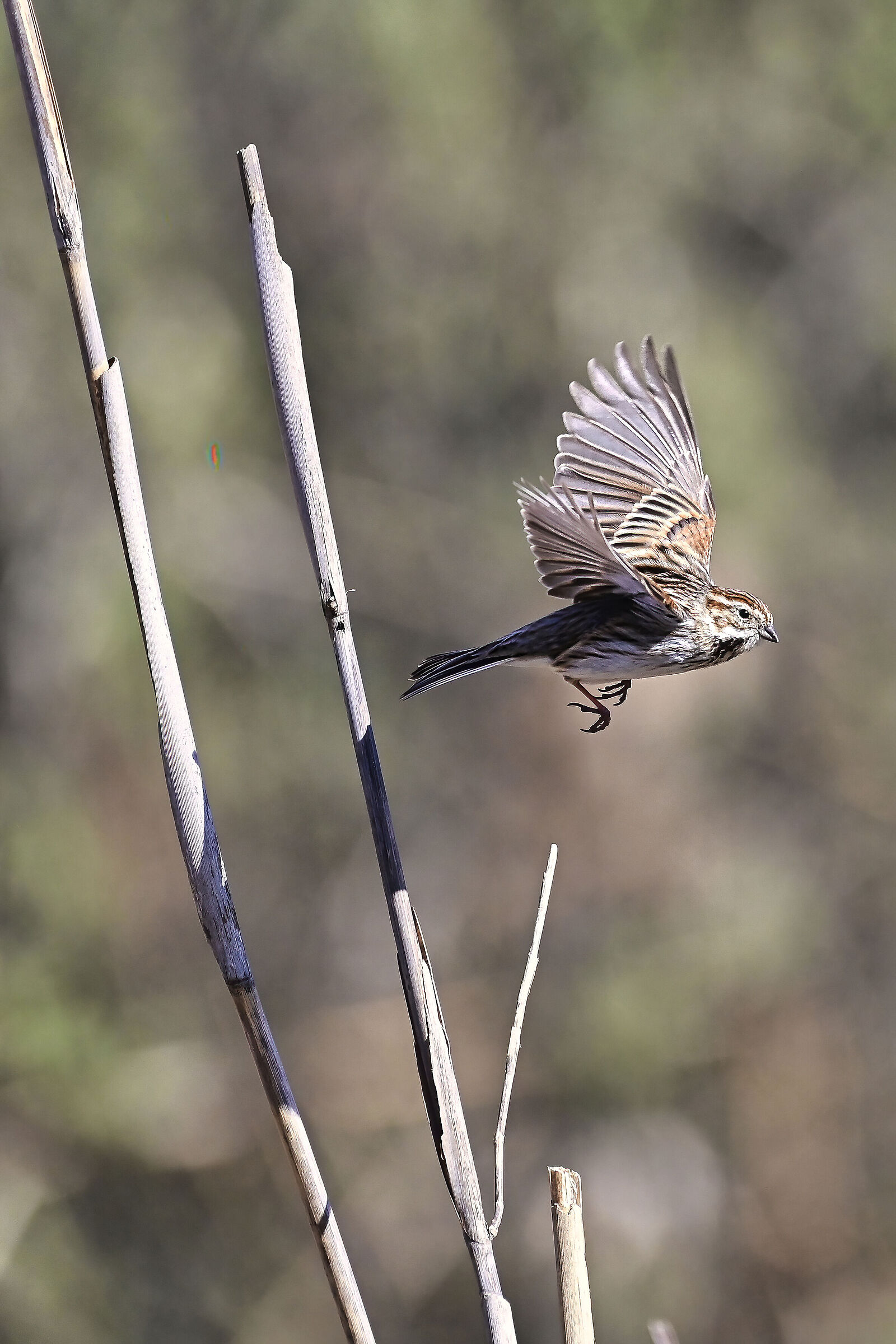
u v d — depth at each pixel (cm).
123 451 441
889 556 1902
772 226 1992
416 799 1730
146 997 1514
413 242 1830
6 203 1641
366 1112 1628
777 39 2011
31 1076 1464
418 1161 1612
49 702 1580
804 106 2008
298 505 446
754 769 1773
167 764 443
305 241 1814
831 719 1817
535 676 1706
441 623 1786
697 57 1983
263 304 446
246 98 1792
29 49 433
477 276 1842
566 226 1861
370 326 1820
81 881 1502
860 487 1953
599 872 1659
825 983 1725
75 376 1642
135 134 1714
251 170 444
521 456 1823
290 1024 1667
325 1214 445
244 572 1714
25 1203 1450
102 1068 1473
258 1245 1539
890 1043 1717
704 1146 1627
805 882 1738
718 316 1920
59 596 1608
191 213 1739
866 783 1798
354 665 444
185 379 1681
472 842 1708
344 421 1817
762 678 1772
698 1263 1602
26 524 1614
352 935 1716
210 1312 1499
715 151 1973
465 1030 1645
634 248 1895
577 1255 425
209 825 445
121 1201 1502
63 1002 1475
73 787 1559
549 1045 1631
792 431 1923
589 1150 1612
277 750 1725
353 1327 443
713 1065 1639
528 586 1789
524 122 1870
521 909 1659
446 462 1825
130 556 442
